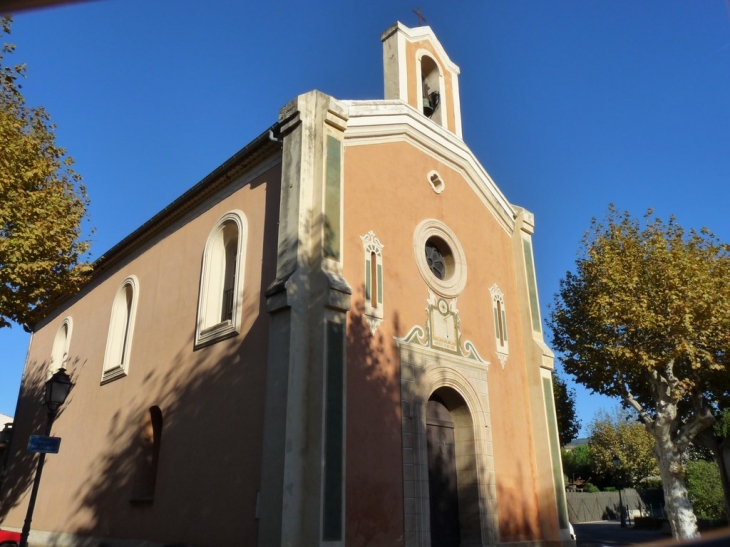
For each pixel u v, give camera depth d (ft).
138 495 46.47
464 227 51.83
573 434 97.91
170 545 39.37
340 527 31.71
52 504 59.31
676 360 60.75
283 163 39.65
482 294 51.42
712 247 60.85
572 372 66.95
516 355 53.16
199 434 40.98
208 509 37.88
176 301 49.37
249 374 37.96
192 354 44.62
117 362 57.98
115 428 52.42
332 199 38.70
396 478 37.35
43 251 45.44
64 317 72.64
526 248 58.44
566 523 48.96
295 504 31.14
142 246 57.98
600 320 59.82
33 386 74.84
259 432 35.65
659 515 136.05
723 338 56.13
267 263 39.86
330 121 40.42
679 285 55.83
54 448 41.42
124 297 60.18
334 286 35.50
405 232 45.24
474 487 43.96
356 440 35.70
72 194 49.93
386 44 55.26
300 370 33.65
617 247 61.52
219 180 47.52
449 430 45.75
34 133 47.09
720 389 67.31
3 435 78.84
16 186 43.88
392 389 39.42
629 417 78.54
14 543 51.31
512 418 49.78
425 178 49.14
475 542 42.57
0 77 45.03
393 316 41.55
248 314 39.83
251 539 33.73
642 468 159.84
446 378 44.11
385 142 46.21
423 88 57.82
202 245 48.29
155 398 47.57
